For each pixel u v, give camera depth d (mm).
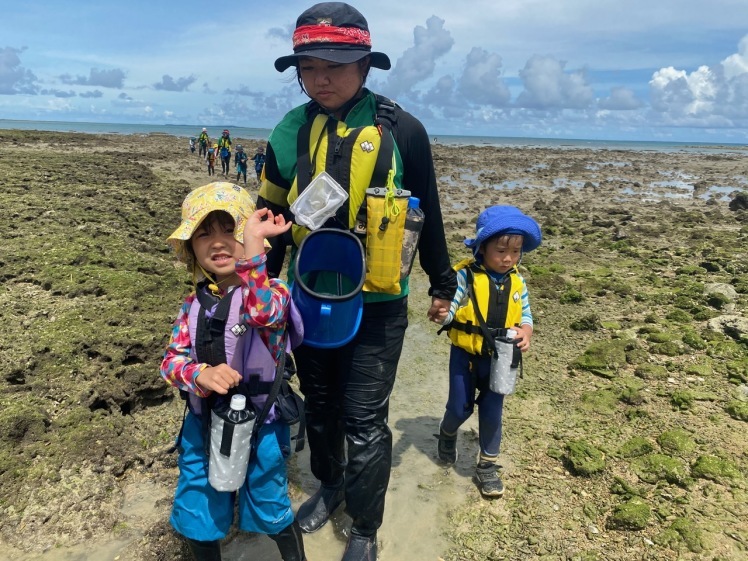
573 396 4383
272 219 2213
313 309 2279
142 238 7637
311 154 2502
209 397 2246
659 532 2906
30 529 2838
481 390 3344
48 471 3176
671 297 6715
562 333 5711
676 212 15062
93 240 6887
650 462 3418
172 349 2277
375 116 2578
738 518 2965
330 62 2359
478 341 3207
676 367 4770
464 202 17062
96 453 3365
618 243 9992
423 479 3488
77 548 2775
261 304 2107
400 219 2400
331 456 2980
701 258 8977
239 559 2820
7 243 6426
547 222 12617
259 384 2252
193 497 2260
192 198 2271
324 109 2590
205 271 2316
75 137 40031
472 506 3230
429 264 2936
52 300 5168
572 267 8547
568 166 35750
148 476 3355
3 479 3068
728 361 4836
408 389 4727
